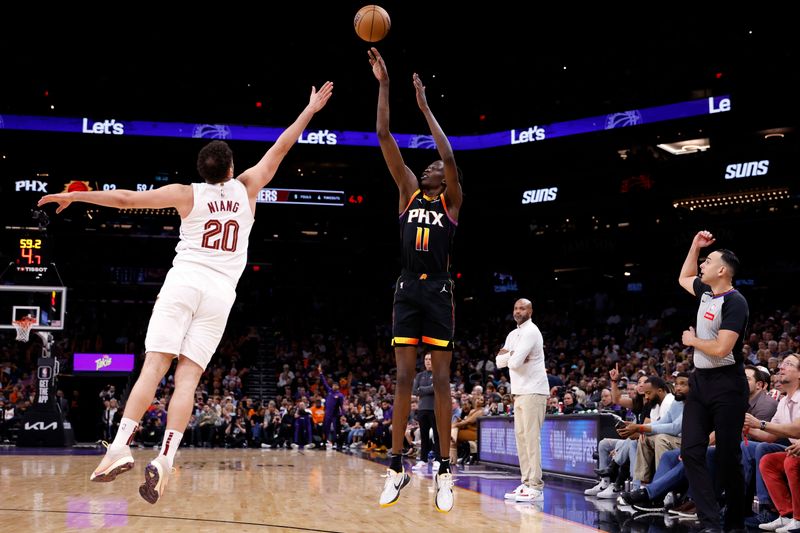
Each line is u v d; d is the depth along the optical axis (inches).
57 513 230.8
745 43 1041.5
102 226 1261.1
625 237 1207.6
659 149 1130.7
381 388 885.8
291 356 1214.9
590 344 1062.4
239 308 1336.1
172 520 214.2
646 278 1190.9
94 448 718.5
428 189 204.8
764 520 235.1
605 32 1154.0
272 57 1229.7
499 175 1270.9
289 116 1240.8
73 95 1192.2
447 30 1198.9
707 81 1077.8
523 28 1183.6
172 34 1189.7
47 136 1167.6
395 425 196.7
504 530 202.2
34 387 882.8
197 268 157.1
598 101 1170.6
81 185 1213.7
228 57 1222.9
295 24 1190.3
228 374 1139.3
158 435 817.5
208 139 1216.2
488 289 1317.7
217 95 1228.5
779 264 1077.1
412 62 1250.6
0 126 1157.1
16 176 1195.9
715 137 1073.5
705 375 208.1
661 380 309.0
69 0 1105.4
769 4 1016.9
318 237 1333.7
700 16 1072.2
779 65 1015.6
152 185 1227.2
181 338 154.7
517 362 292.8
